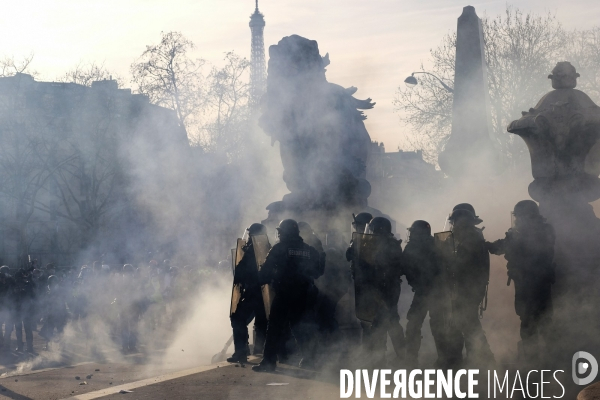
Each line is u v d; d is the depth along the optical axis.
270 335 10.88
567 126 10.99
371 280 10.34
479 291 9.95
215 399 8.57
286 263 10.82
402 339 10.41
